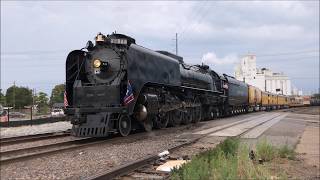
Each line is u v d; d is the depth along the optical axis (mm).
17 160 10469
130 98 16609
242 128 22047
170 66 21734
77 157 10906
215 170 7914
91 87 17062
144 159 9438
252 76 137250
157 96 19406
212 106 33656
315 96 141750
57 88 87625
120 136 16984
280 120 33156
